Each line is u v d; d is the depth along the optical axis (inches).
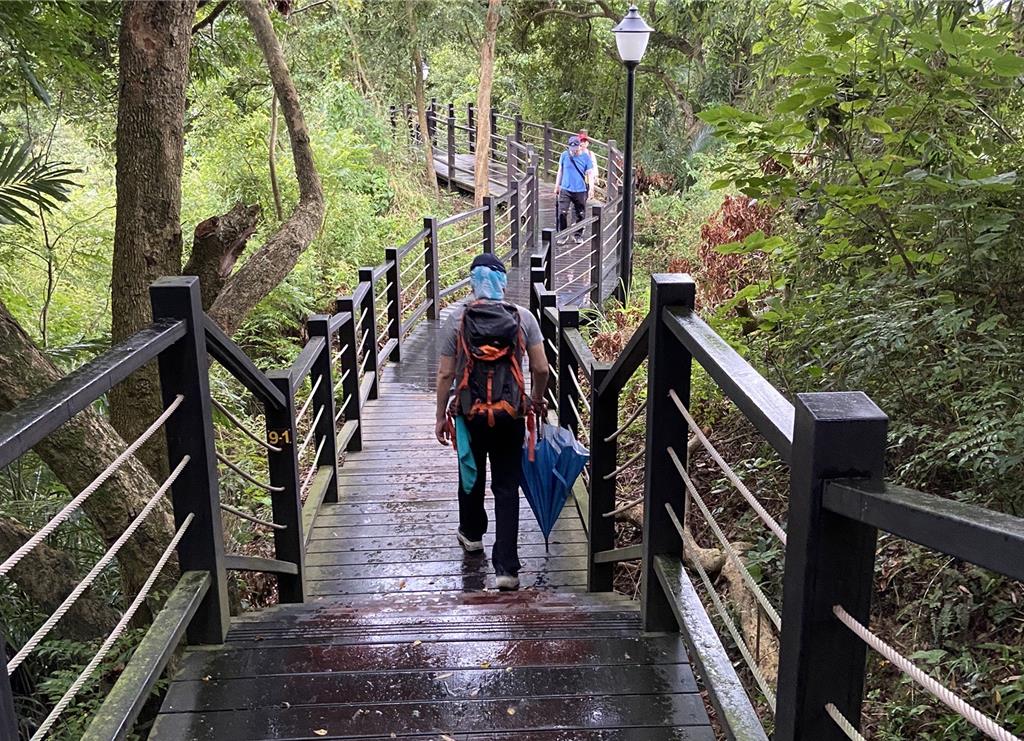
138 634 138.8
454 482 213.9
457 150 951.6
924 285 136.2
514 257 502.9
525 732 91.2
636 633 108.0
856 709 57.8
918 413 137.3
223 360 117.2
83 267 330.6
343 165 507.5
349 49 649.0
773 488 175.9
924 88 135.6
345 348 233.9
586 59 849.5
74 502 73.6
